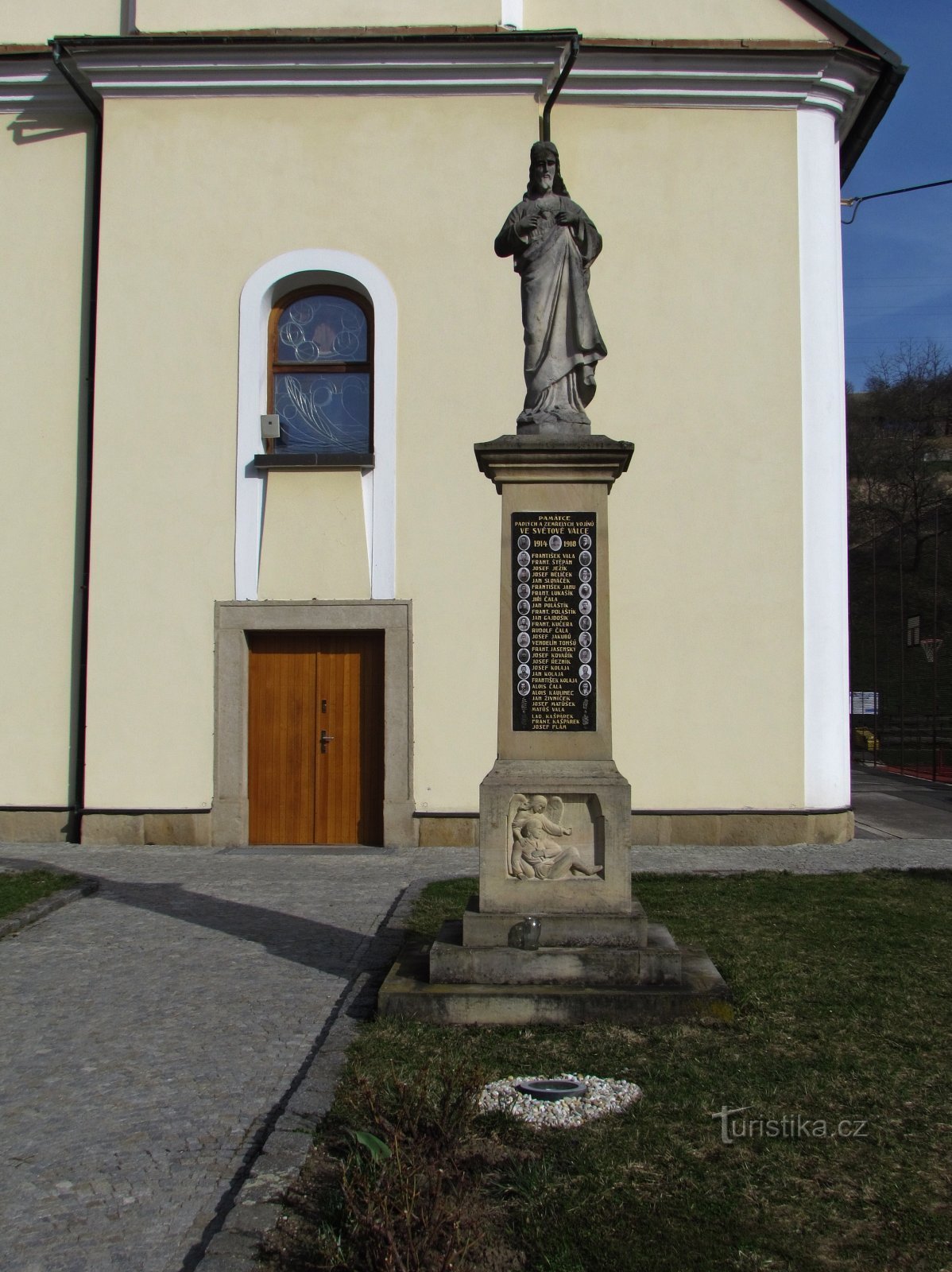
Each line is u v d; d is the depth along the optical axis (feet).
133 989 20.62
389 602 38.17
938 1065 16.10
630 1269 10.77
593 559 19.71
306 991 20.39
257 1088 15.87
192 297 39.40
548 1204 11.95
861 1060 16.22
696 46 38.83
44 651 39.37
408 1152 12.03
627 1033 17.38
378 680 38.83
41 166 40.86
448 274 39.19
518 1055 16.34
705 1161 13.03
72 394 40.16
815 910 25.90
